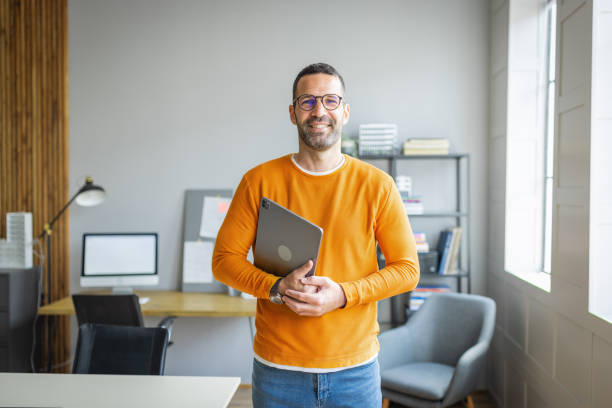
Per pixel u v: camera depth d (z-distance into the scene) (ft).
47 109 10.67
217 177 10.69
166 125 10.69
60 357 10.69
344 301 3.93
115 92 10.70
